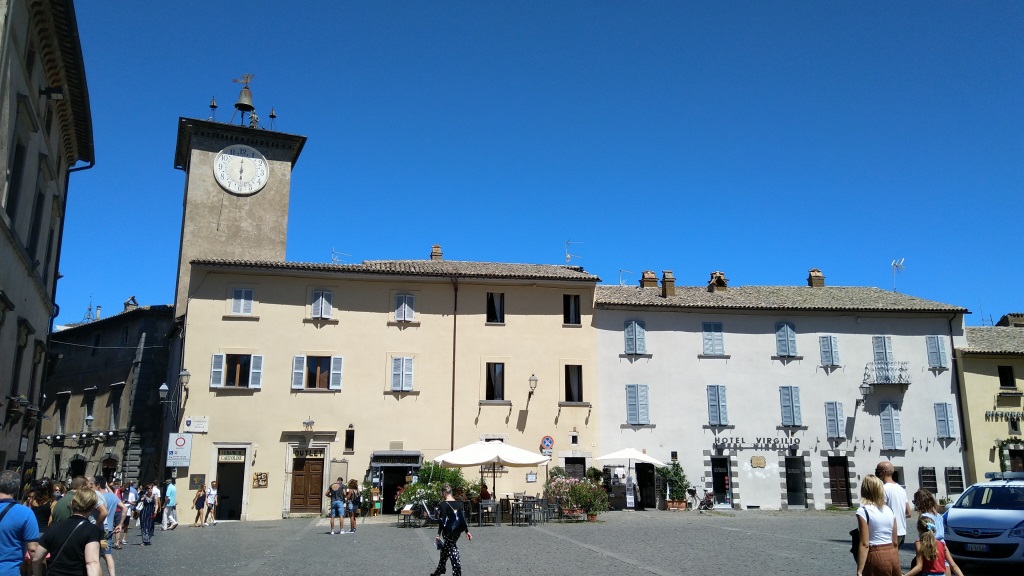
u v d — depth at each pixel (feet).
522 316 121.49
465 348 118.52
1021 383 129.80
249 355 111.24
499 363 119.44
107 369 140.67
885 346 129.49
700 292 136.46
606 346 123.75
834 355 128.26
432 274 118.52
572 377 122.21
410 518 92.99
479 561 57.06
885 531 29.53
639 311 125.80
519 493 104.58
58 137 80.18
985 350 128.98
